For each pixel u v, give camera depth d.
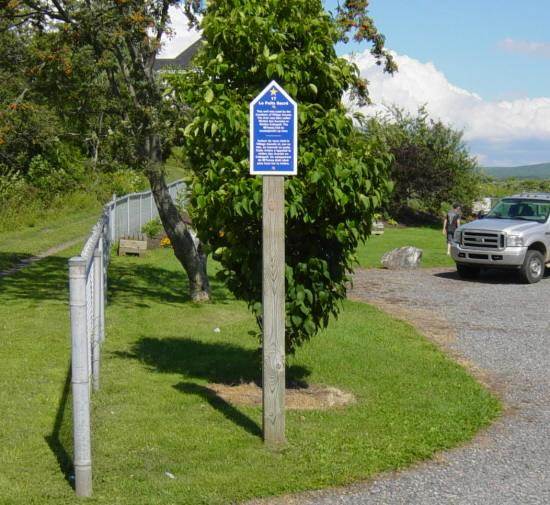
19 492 5.66
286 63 7.66
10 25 14.28
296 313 8.01
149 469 6.19
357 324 13.11
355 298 16.86
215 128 7.44
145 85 14.19
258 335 8.64
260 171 6.71
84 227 28.45
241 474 6.11
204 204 7.63
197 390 8.59
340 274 8.20
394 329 12.95
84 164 14.48
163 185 14.60
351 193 7.57
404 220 41.66
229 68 7.91
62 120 14.98
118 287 16.25
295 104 6.71
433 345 11.81
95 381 8.43
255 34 7.65
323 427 7.36
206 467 6.24
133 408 7.85
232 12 7.75
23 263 19.62
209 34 7.86
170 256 22.28
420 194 42.03
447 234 26.50
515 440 7.31
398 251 22.83
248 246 7.92
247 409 7.88
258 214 7.41
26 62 13.98
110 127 14.48
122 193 29.56
